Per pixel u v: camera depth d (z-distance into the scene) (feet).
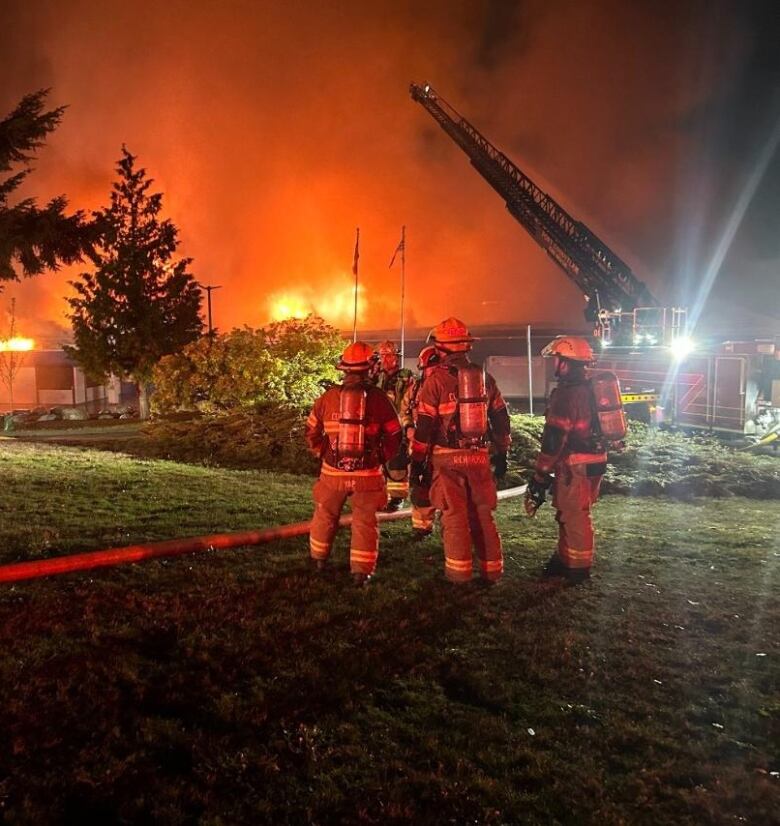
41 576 16.39
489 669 12.74
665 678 12.65
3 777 9.41
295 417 49.39
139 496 27.89
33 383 150.51
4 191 42.37
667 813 9.17
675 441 48.19
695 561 20.43
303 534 21.07
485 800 9.33
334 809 9.14
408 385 24.47
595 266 87.86
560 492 17.44
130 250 89.71
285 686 11.86
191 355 58.49
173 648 13.11
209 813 8.96
